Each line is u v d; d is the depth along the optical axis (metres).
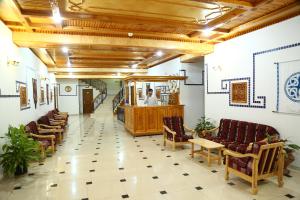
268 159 3.54
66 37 5.29
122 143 6.93
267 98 4.94
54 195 3.53
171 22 4.73
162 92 10.02
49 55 7.61
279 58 4.64
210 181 3.96
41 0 3.57
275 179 3.96
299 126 4.27
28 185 3.90
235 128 5.41
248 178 3.54
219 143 5.07
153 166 4.77
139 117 7.92
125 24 4.75
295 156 4.34
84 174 4.37
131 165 4.85
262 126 4.82
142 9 4.05
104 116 15.24
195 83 9.05
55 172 4.49
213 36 5.88
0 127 4.09
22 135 4.25
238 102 5.78
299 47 4.24
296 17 4.28
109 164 4.94
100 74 14.30
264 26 4.98
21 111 5.49
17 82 5.19
